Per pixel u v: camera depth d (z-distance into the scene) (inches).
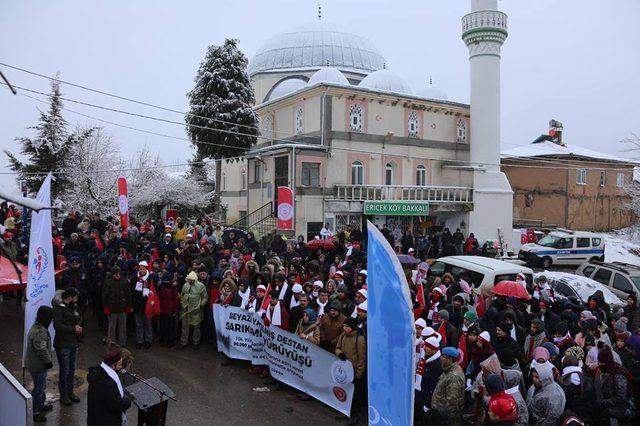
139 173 1412.4
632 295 435.8
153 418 260.7
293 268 473.7
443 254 937.5
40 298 329.1
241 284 418.0
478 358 304.2
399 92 1269.7
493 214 1256.2
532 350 334.0
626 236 1454.2
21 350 432.5
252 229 1030.4
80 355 430.9
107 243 621.3
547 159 1505.9
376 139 1182.9
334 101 1123.9
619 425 271.7
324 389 339.9
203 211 1428.4
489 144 1272.1
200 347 464.1
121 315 453.7
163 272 461.7
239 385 376.8
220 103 1141.7
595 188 1594.5
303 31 1627.7
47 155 1111.0
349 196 1089.4
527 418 240.2
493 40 1261.1
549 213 1535.4
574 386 275.3
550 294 470.3
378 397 187.6
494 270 499.2
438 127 1301.7
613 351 308.5
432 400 269.3
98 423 233.3
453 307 391.5
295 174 1055.6
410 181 1242.0
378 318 188.1
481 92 1274.6
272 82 1579.7
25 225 708.7
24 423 195.2
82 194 1151.6
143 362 418.3
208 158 1200.8
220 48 1176.8
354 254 634.2
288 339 363.9
